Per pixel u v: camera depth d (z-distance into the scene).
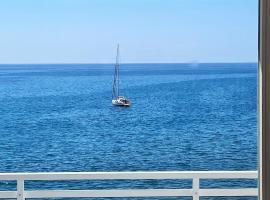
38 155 14.62
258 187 1.76
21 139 14.62
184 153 14.33
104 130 14.55
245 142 14.11
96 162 14.59
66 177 4.16
